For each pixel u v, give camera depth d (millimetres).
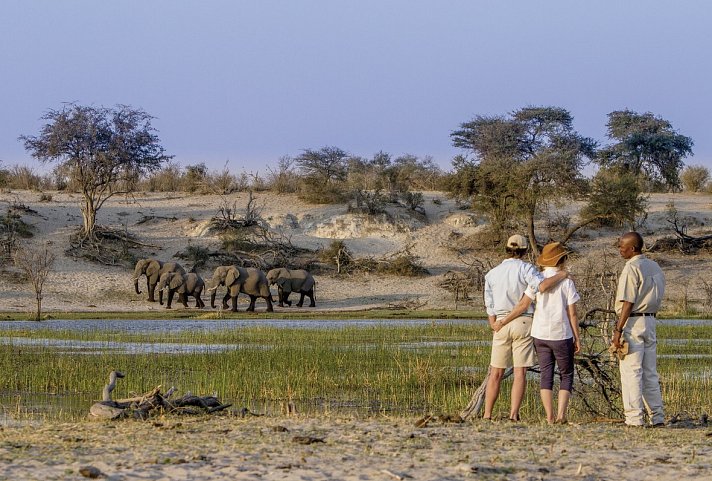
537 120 78375
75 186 74875
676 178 87062
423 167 82812
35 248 58844
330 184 73688
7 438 10867
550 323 12367
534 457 9906
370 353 26469
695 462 9805
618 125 88500
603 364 15148
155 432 11359
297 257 62031
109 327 39031
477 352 27219
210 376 21062
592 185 62781
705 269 60156
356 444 10531
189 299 56844
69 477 8633
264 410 16266
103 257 58875
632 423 12688
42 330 35219
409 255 62031
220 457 9648
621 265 58250
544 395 12477
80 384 19469
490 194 64438
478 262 59344
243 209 70750
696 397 17656
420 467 9305
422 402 17734
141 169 64312
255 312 51000
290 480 8648
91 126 60562
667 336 35031
